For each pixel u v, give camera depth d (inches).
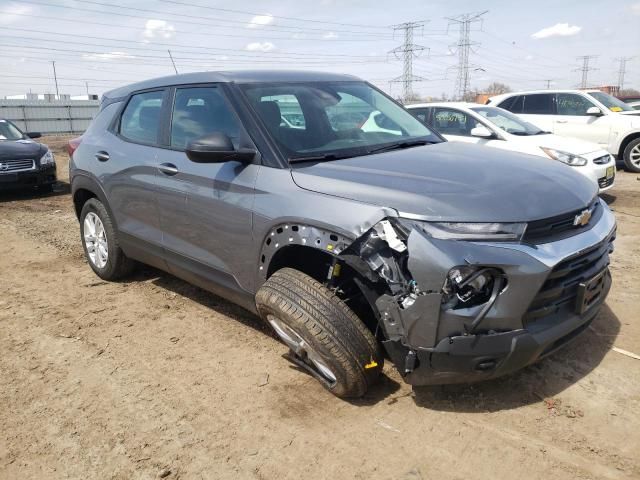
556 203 109.8
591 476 96.6
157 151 163.9
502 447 104.9
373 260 105.3
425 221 102.2
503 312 100.0
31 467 105.7
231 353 146.8
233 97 143.1
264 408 120.9
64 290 200.1
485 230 101.0
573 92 460.8
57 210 362.9
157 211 163.6
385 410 117.8
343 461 103.0
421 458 102.9
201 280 154.9
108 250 196.4
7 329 167.3
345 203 111.5
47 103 1561.3
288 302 115.0
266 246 127.4
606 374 128.3
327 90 158.7
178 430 114.8
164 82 173.0
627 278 191.2
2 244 271.4
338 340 110.9
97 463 106.1
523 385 125.0
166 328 164.1
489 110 344.2
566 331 109.7
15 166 406.3
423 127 167.5
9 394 131.0
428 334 101.3
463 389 124.1
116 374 138.3
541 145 305.3
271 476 100.3
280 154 129.7
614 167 318.7
